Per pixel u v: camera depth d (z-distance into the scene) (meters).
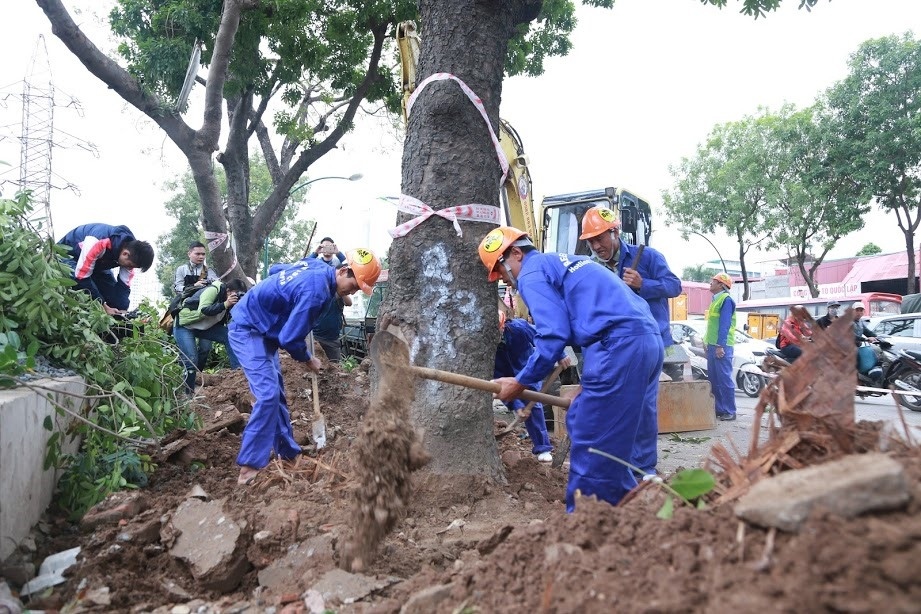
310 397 7.45
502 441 6.40
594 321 3.90
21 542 3.40
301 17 13.30
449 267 5.00
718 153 30.84
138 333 5.56
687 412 8.24
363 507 3.33
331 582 3.06
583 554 2.36
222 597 3.22
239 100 15.23
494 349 5.11
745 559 2.02
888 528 1.83
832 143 24.48
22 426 3.43
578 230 10.45
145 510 3.88
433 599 2.55
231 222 14.79
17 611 2.79
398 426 3.47
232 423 5.90
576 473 3.88
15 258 4.45
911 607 1.59
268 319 5.14
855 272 36.44
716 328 9.69
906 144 22.72
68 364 4.73
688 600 1.88
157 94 12.69
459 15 5.14
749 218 29.05
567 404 4.23
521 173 8.91
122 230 6.23
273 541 3.50
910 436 2.61
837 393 2.66
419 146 5.16
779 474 2.38
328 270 5.12
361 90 14.91
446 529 4.14
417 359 4.92
